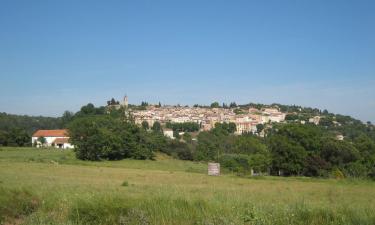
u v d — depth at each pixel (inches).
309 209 477.7
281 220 439.2
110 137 3860.7
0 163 2711.6
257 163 3112.7
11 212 494.9
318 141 3088.1
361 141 3425.2
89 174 2011.6
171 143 4739.2
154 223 438.6
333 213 463.2
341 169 3034.0
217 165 2402.8
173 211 461.7
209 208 477.1
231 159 3777.1
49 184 1087.0
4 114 7416.3
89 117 4099.4
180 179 1856.5
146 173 2331.4
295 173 3080.7
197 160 4404.5
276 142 3041.3
